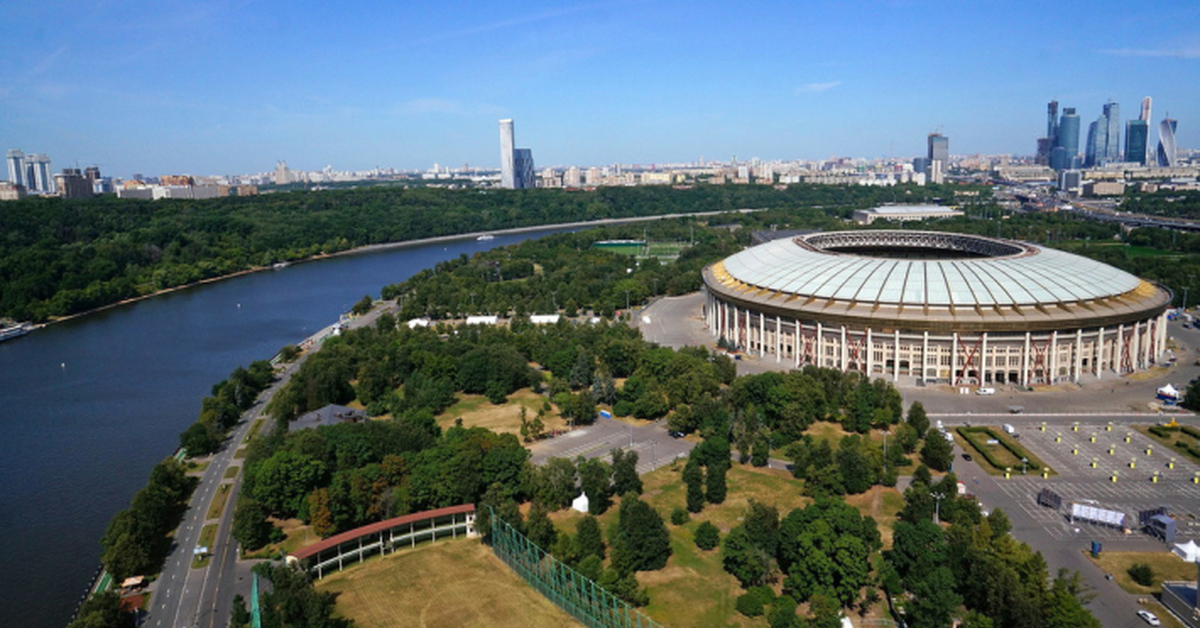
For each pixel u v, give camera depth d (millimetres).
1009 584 152375
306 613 158875
